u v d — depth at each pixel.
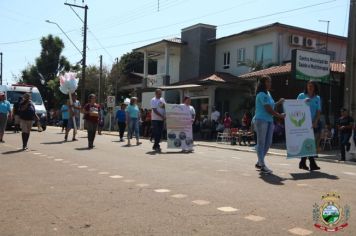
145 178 9.12
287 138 10.56
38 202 6.88
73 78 19.59
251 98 28.38
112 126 35.84
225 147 20.14
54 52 64.50
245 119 24.38
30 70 65.06
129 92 54.72
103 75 56.16
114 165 11.06
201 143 22.77
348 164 14.31
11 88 29.31
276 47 30.39
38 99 29.47
